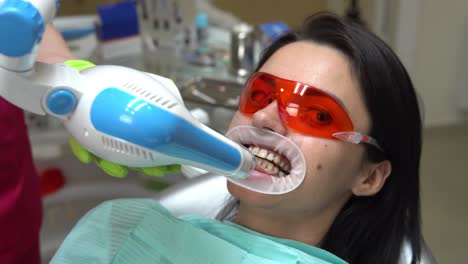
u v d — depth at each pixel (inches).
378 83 29.7
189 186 40.3
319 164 28.9
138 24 64.1
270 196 28.8
